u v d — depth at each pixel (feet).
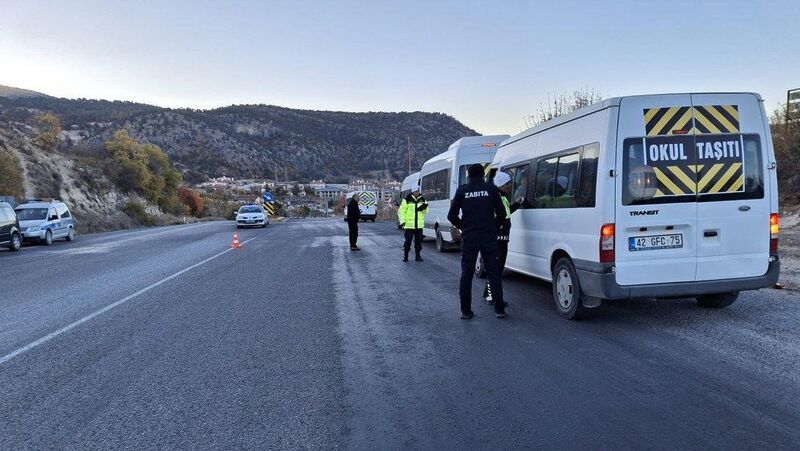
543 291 28.68
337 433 12.27
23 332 22.74
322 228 102.12
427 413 13.21
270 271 39.68
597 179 19.88
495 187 22.85
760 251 20.22
